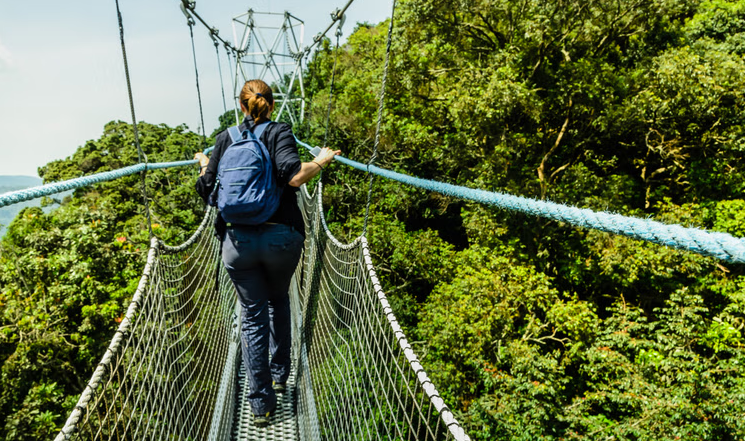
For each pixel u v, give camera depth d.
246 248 2.13
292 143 2.12
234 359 3.13
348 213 22.02
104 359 1.28
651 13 15.23
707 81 13.79
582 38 15.77
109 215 20.83
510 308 13.82
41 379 14.05
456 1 15.44
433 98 18.77
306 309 3.67
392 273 19.73
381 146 21.19
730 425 10.27
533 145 17.62
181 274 2.41
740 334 12.28
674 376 11.68
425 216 21.83
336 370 2.34
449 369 13.64
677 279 15.20
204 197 2.24
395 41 16.69
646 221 0.63
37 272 15.59
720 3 20.59
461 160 17.80
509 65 15.44
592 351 12.68
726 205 15.12
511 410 12.08
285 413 2.87
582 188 16.31
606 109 15.20
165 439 1.78
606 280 16.00
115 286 16.23
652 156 18.25
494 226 16.38
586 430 12.11
